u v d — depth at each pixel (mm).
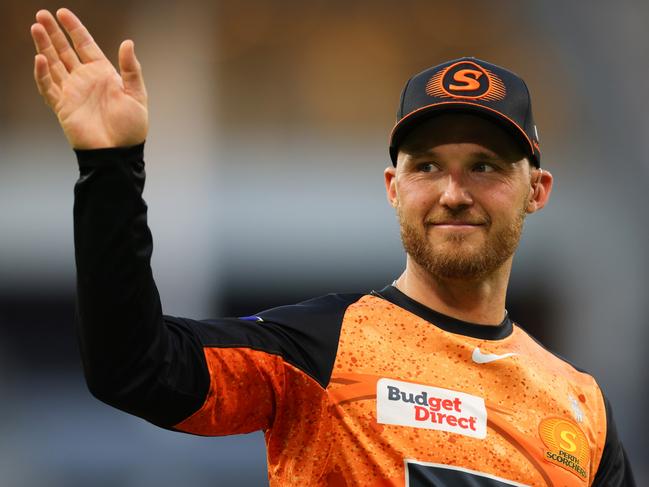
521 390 8367
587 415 8773
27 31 37625
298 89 38750
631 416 28656
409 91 8828
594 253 30938
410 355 8094
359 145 38281
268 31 38031
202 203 32906
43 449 24000
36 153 35094
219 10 37312
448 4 38312
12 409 26500
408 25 38719
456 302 8570
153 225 31922
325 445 7598
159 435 24359
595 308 30453
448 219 8297
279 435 7789
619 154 33469
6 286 29312
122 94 6656
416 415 7797
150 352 6668
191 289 31156
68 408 26641
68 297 29484
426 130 8391
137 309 6590
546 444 8203
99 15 37094
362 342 8008
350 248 31141
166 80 36438
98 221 6531
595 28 34781
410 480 7547
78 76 6684
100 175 6555
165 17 36906
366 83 39250
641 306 30359
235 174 34375
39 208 31203
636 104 33906
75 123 6598
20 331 29047
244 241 31594
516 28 37250
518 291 30500
